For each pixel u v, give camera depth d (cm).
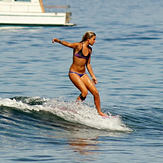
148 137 3153
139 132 3269
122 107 3953
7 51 7344
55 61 6400
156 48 7769
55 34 9706
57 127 3206
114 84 4981
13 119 3247
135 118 3597
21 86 4800
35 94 4444
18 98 3881
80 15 14738
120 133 3216
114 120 3459
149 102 4188
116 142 2989
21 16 10669
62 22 11088
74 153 2698
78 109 3503
